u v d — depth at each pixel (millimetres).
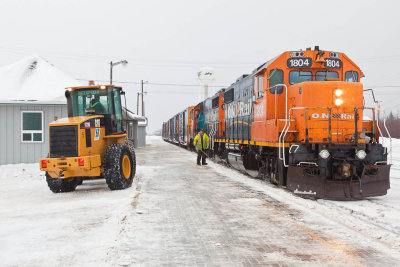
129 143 12469
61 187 10625
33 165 17562
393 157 24047
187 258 4871
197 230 6227
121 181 10695
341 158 8914
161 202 8711
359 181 8812
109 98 11508
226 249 5242
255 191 10336
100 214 7570
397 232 5922
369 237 5832
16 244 5527
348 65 10781
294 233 6031
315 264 4648
